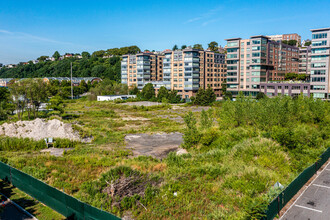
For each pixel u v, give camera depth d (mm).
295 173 23047
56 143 36062
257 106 37406
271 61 100062
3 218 15969
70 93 127312
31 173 22812
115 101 96875
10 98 58000
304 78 103375
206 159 28016
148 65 130125
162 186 20641
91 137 41375
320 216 16234
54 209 16906
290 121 36406
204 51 113375
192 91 109562
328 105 48656
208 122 40625
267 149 27406
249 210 14883
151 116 67375
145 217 16578
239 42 97938
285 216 16250
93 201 17641
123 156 31531
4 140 35812
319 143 32125
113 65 186125
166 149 35844
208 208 17750
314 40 80000
